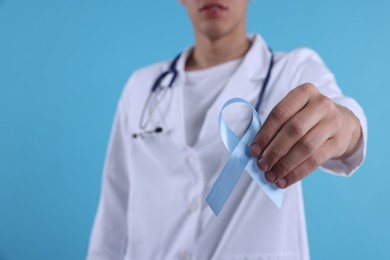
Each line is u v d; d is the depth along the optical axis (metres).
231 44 1.17
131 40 1.98
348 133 0.64
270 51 1.18
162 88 1.20
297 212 1.01
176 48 1.97
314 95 0.59
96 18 1.99
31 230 1.99
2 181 1.99
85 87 1.99
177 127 1.12
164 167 1.10
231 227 0.99
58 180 1.98
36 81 1.99
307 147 0.57
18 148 1.99
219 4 1.06
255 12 1.89
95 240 1.24
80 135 1.98
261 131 0.57
